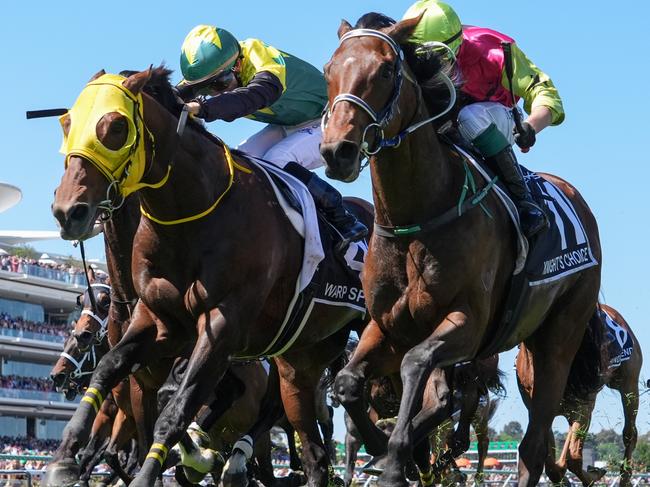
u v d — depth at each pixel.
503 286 6.55
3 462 22.12
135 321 6.43
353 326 8.17
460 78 6.49
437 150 6.10
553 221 7.16
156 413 7.82
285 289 7.01
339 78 5.64
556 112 7.12
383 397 9.58
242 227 6.49
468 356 6.04
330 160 5.44
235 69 7.57
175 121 6.32
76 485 5.87
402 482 5.40
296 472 9.63
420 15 5.88
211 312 6.25
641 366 13.59
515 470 17.75
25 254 60.47
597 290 7.63
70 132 5.87
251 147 8.48
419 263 6.01
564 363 7.39
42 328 46.31
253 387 9.91
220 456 7.44
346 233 7.63
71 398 12.52
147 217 6.35
